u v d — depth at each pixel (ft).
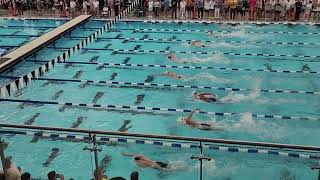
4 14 67.82
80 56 49.34
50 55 50.26
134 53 50.78
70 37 57.36
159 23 62.64
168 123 33.94
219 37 56.03
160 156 28.73
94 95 39.37
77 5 67.05
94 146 16.57
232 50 51.06
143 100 38.24
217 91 39.86
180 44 53.88
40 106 37.14
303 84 41.39
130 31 59.72
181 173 26.94
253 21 60.64
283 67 45.75
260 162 27.96
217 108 36.32
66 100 38.29
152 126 33.55
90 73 44.50
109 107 36.96
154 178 26.50
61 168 27.86
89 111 36.29
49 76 43.37
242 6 62.23
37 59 48.91
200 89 40.37
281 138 31.45
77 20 61.31
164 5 65.05
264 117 34.63
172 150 29.25
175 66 46.34
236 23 60.85
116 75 44.09
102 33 57.77
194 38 55.98
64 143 30.48
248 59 48.14
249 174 26.78
